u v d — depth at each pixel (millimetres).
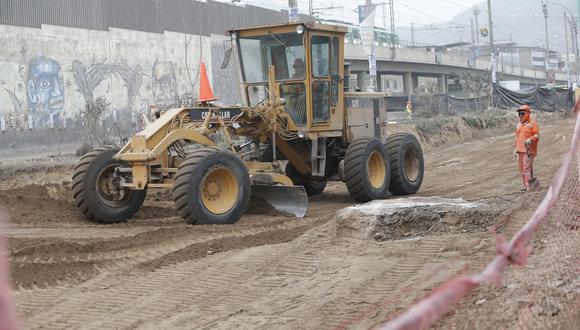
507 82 72812
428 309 2158
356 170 13250
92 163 11023
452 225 9242
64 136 23719
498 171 18484
